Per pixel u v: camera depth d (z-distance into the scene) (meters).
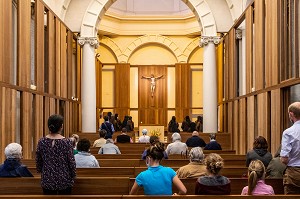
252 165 4.81
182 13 27.19
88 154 7.18
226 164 9.10
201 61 26.86
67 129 15.70
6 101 9.42
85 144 7.14
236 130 15.27
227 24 17.86
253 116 12.77
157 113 26.81
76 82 18.12
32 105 11.68
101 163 8.59
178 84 26.48
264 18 11.76
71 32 17.05
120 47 26.98
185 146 9.98
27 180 5.82
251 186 4.73
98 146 11.97
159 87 26.92
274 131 10.39
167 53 27.39
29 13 11.34
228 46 17.33
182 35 26.94
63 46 15.45
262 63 11.77
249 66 13.56
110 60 27.06
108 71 26.83
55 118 5.38
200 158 6.16
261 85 11.82
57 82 14.41
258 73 12.20
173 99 26.91
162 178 4.90
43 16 12.77
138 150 12.32
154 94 26.91
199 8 18.00
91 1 17.72
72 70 17.28
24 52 10.88
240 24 15.70
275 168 6.21
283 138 5.34
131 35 27.06
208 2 17.95
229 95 17.02
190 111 26.39
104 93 26.69
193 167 6.11
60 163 5.27
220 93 19.31
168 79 27.02
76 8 17.70
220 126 19.38
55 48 14.28
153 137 8.55
